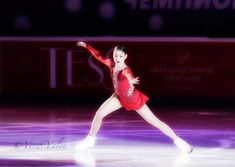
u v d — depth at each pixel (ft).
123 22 122.52
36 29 122.93
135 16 122.11
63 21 122.93
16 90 116.67
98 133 78.28
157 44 113.91
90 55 114.73
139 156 62.64
